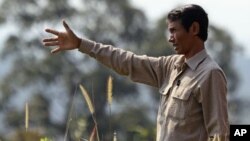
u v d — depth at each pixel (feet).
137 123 129.90
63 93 146.00
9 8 158.51
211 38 161.99
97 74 139.23
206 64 22.38
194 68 22.44
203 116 22.25
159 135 22.89
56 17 160.35
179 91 22.49
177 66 22.90
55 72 147.43
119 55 24.29
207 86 22.11
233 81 160.35
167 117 22.68
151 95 141.18
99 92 134.72
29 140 24.38
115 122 126.21
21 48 155.53
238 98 148.46
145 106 138.31
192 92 22.25
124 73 24.35
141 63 23.94
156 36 156.66
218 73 22.15
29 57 153.99
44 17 158.10
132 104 136.87
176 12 22.68
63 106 143.64
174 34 22.75
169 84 22.97
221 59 161.38
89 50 24.54
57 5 159.12
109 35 159.22
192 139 22.25
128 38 159.22
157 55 151.33
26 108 24.62
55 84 148.05
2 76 151.33
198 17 22.57
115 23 159.84
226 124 22.11
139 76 24.11
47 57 149.07
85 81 139.33
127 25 158.71
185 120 22.29
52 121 138.00
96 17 159.74
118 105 136.77
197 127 22.31
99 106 131.03
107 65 24.50
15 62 153.99
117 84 139.54
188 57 22.72
